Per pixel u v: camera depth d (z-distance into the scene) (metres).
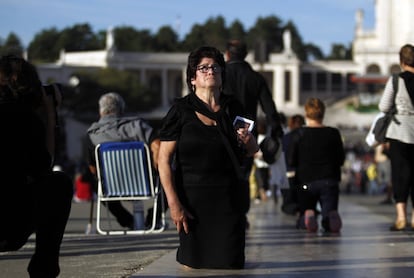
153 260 14.09
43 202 9.82
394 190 19.56
